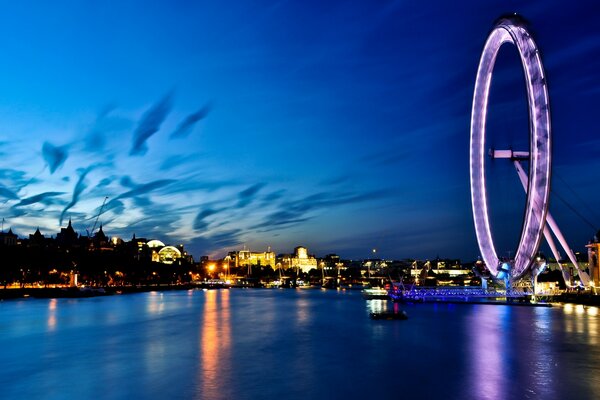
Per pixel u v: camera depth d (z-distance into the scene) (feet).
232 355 278.26
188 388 207.92
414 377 224.12
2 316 504.84
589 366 244.63
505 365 247.91
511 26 447.42
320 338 342.03
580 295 620.49
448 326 404.57
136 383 216.13
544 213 438.81
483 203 545.03
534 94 431.84
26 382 219.00
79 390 206.49
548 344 309.42
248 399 192.95
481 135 538.47
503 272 566.36
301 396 196.44
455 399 191.21
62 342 326.24
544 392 199.62
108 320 469.98
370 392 201.16
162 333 370.94
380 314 473.26
